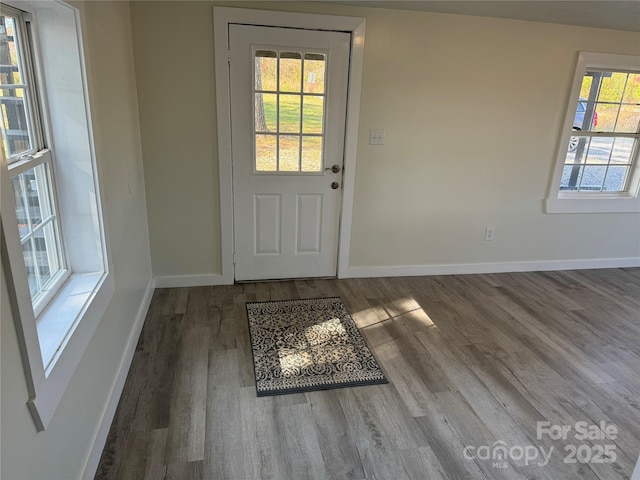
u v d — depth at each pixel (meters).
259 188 3.31
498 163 3.66
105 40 2.10
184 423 2.00
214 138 3.13
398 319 3.04
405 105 3.33
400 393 2.27
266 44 2.99
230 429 1.98
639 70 3.70
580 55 3.49
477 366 2.54
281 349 2.62
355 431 2.00
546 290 3.66
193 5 2.84
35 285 1.59
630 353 2.75
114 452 1.83
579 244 4.11
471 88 3.40
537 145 3.68
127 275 2.44
